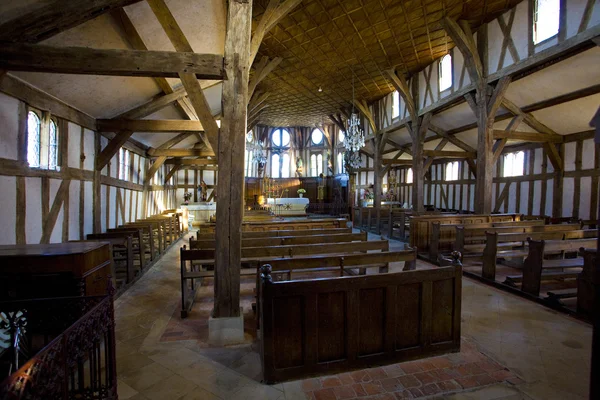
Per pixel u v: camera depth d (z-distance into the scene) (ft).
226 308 11.69
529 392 8.46
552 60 23.39
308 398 8.30
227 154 11.77
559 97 27.20
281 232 20.57
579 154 31.63
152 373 9.51
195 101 11.67
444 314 10.38
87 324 6.56
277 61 33.09
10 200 13.62
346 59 34.53
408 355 10.00
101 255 11.00
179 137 35.01
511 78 26.73
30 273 9.24
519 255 18.83
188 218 45.44
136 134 29.78
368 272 20.42
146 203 34.17
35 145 15.56
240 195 11.84
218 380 9.16
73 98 17.88
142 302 15.51
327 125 76.48
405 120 43.24
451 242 25.30
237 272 11.75
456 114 37.63
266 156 80.89
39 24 10.88
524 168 38.60
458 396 8.30
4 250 9.86
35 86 15.03
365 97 49.62
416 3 24.75
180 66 11.52
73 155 18.90
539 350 10.66
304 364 9.14
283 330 9.00
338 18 26.14
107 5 11.35
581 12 20.68
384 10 25.38
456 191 51.60
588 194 30.91
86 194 20.45
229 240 11.75
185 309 13.87
